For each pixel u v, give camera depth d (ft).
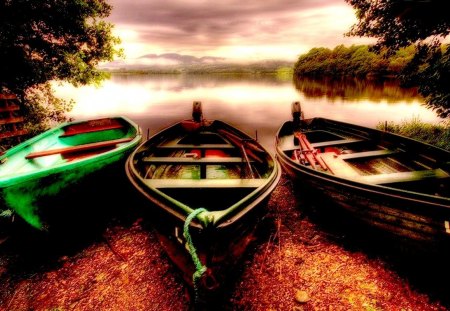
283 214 20.89
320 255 16.38
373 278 14.51
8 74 30.30
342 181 15.07
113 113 71.00
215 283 11.43
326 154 20.99
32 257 16.67
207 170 21.49
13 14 28.09
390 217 13.83
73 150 20.34
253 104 90.02
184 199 16.84
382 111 69.62
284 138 27.86
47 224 16.44
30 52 32.19
